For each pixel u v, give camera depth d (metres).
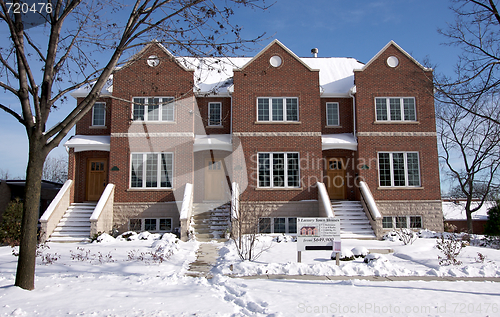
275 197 19.12
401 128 20.16
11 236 17.09
